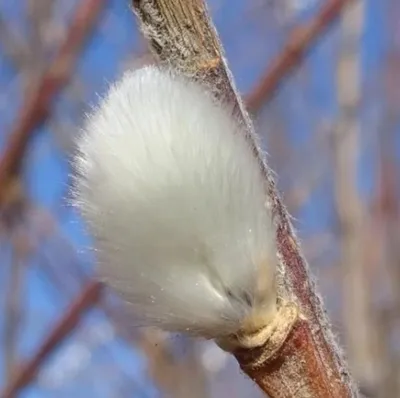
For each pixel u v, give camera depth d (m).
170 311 0.06
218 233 0.06
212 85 0.06
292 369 0.06
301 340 0.06
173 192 0.06
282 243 0.06
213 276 0.06
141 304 0.06
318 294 0.06
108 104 0.06
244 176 0.06
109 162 0.06
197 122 0.06
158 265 0.06
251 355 0.06
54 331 0.13
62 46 0.13
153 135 0.06
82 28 0.13
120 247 0.06
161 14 0.06
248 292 0.06
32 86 0.13
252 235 0.06
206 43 0.06
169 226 0.06
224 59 0.06
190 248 0.06
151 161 0.06
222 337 0.06
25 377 0.13
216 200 0.06
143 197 0.06
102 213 0.06
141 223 0.06
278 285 0.06
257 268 0.06
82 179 0.06
